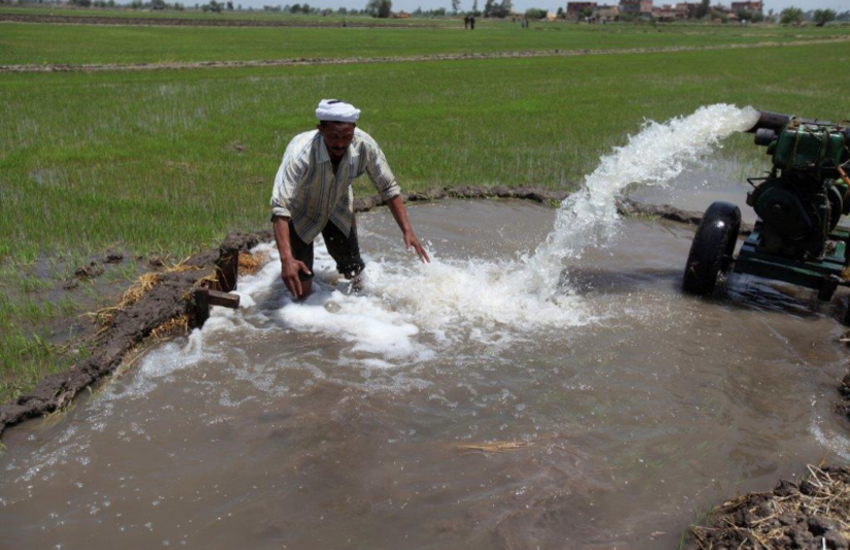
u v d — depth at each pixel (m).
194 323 4.89
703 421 3.84
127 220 7.03
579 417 3.84
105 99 15.76
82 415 3.78
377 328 4.89
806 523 2.85
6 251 6.04
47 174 8.85
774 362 4.58
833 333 5.11
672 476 3.36
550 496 3.17
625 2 149.12
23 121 12.55
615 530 2.98
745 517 2.97
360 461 3.40
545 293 5.50
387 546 2.86
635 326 5.05
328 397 3.97
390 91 19.27
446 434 3.65
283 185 4.64
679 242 7.17
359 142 4.84
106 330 4.68
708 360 4.57
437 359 4.47
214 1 165.38
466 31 70.56
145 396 3.97
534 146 11.75
